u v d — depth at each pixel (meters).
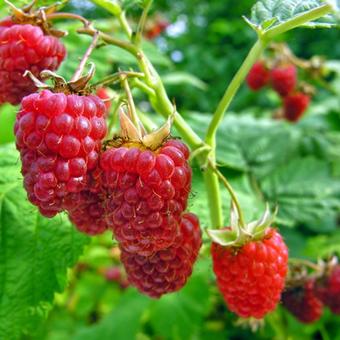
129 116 0.10
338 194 0.18
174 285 0.11
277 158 0.20
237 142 0.20
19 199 0.14
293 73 0.24
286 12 0.12
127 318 0.23
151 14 0.34
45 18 0.12
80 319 0.28
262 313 0.12
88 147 0.10
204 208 0.15
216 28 0.57
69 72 0.17
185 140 0.12
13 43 0.12
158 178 0.10
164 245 0.10
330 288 0.16
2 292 0.13
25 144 0.10
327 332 0.21
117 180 0.10
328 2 0.10
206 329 0.25
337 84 0.27
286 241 0.21
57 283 0.13
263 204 0.17
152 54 0.23
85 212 0.11
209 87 0.55
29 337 0.25
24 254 0.13
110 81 0.11
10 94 0.12
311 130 0.24
